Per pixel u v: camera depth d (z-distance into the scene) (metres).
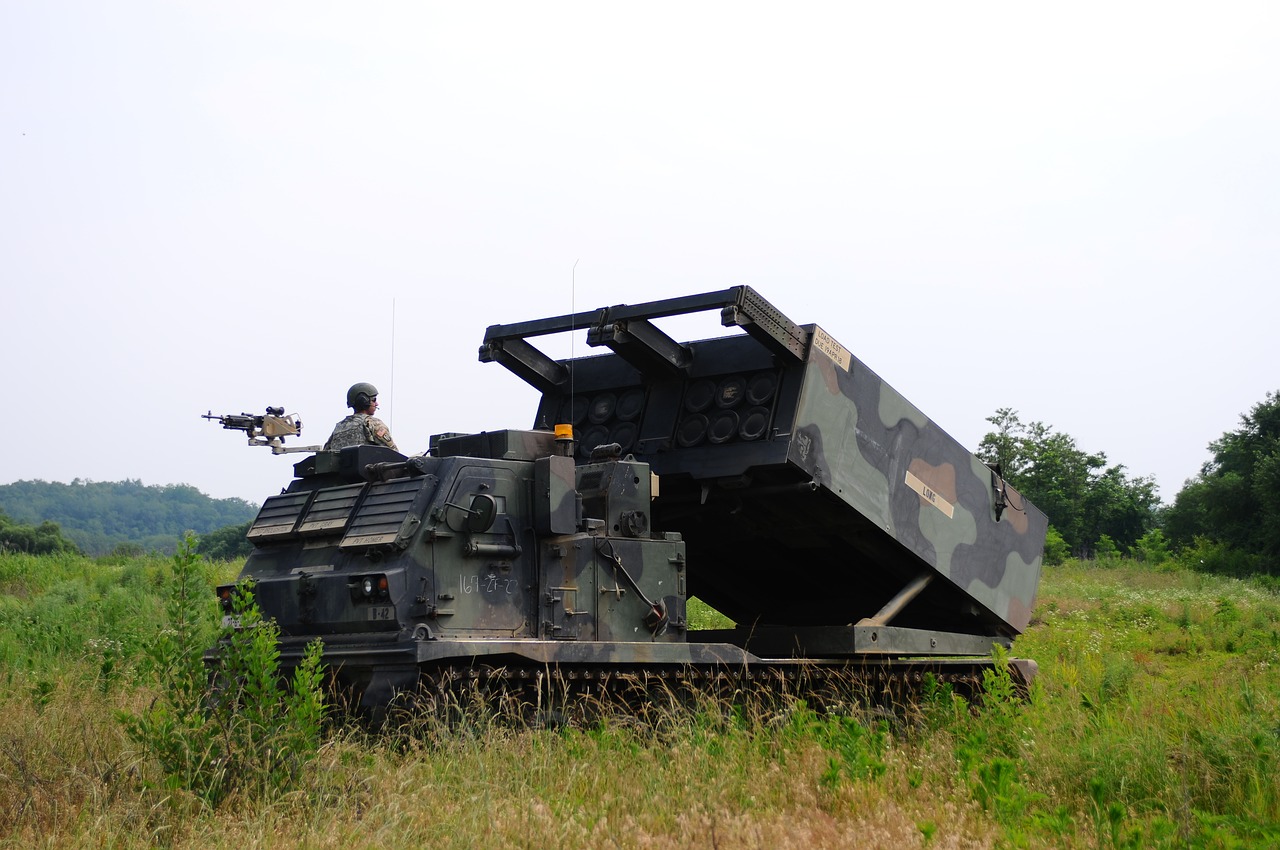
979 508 13.01
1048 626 21.67
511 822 6.80
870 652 11.33
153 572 25.20
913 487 12.13
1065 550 53.84
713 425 11.24
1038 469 68.56
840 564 12.90
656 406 11.73
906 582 12.59
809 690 10.74
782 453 10.70
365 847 6.48
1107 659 16.00
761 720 9.62
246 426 12.06
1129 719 10.50
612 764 8.05
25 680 11.77
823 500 11.47
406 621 8.85
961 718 10.83
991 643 13.02
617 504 10.06
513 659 8.99
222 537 49.19
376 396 11.37
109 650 12.77
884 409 11.82
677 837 6.80
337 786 7.64
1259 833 7.43
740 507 11.57
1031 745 9.68
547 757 8.05
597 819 6.93
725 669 10.17
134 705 10.38
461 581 9.15
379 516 9.30
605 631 9.77
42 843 6.57
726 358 11.40
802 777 8.02
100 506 173.88
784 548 12.83
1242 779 8.48
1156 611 23.19
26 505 169.00
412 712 8.55
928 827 6.80
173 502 180.62
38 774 7.93
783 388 10.95
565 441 9.95
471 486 9.33
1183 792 7.98
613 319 11.03
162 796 7.34
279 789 7.46
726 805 7.40
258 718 7.86
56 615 17.91
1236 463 61.78
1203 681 13.94
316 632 9.47
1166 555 56.88
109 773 7.73
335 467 10.12
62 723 9.34
